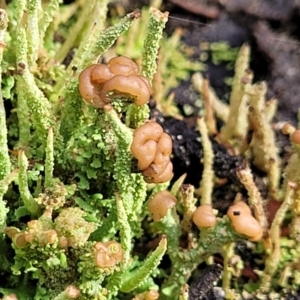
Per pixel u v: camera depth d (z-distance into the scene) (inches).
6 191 3.5
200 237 3.7
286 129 3.9
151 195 3.8
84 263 3.2
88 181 3.6
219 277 3.8
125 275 3.6
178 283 3.7
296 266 3.9
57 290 3.4
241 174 3.7
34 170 3.6
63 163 3.6
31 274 3.6
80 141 3.5
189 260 3.7
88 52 3.5
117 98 3.3
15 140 3.9
